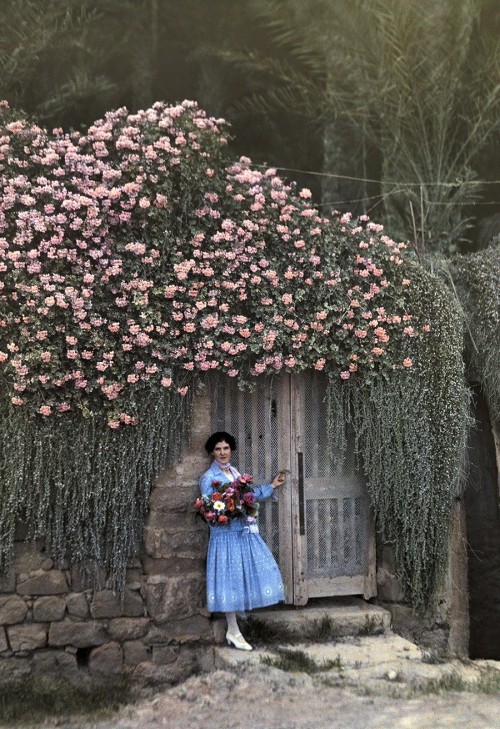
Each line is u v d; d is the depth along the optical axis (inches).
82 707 172.6
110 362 187.2
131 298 190.2
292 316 203.5
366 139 315.0
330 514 217.2
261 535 212.5
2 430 182.4
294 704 169.8
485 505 218.8
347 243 212.7
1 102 203.6
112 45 331.0
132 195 190.9
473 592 215.2
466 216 331.6
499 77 282.0
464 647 213.0
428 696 175.3
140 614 190.4
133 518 189.6
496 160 326.3
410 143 287.0
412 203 282.7
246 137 364.8
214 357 197.6
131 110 345.7
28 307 182.7
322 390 217.0
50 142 195.6
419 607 211.3
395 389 210.1
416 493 209.8
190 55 347.3
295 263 206.1
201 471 197.3
